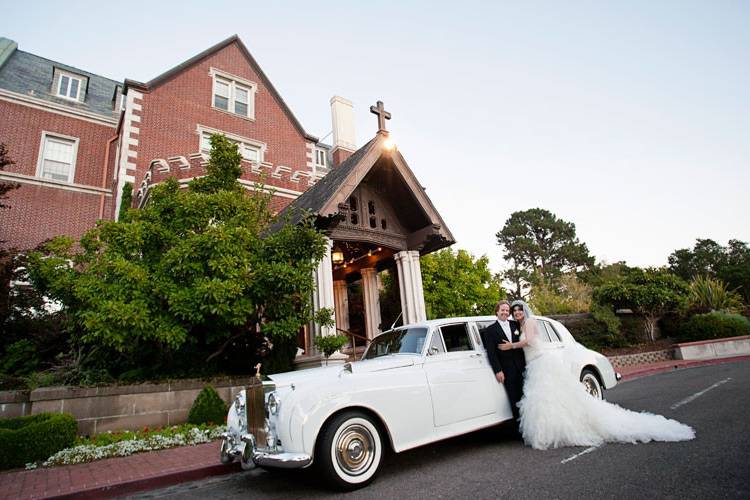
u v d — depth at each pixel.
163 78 18.28
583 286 29.77
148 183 13.63
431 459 5.18
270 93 21.88
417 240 12.02
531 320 5.62
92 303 7.31
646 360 16.64
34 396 6.81
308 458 3.88
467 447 5.62
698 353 16.61
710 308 20.39
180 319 7.96
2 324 9.81
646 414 5.61
